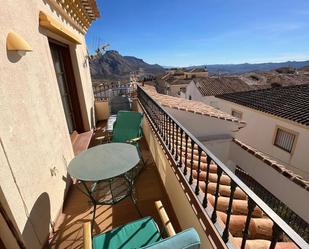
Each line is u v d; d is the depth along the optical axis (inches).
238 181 47.6
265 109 367.6
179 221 90.8
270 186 220.2
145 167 139.4
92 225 90.5
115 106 312.7
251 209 44.4
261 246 63.9
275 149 352.8
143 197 110.1
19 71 71.0
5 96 62.2
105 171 87.6
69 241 84.1
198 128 230.1
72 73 172.4
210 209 69.2
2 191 58.0
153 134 147.9
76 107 181.5
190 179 82.2
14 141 64.7
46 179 84.4
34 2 89.1
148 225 70.1
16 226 62.7
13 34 66.7
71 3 147.8
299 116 307.0
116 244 63.3
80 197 110.0
